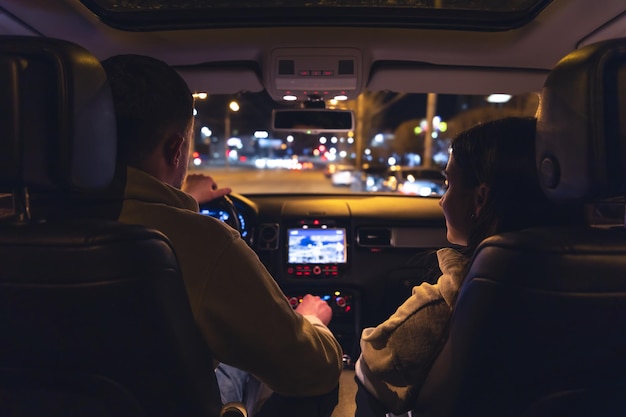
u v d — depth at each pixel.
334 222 2.86
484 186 1.15
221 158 42.25
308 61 2.33
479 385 1.03
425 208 2.93
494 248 0.94
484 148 1.15
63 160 0.89
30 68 0.86
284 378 1.17
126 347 0.97
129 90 1.12
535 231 0.94
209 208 2.52
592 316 0.91
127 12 2.16
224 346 1.12
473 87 2.70
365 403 1.68
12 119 0.84
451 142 1.27
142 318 0.93
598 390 1.02
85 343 0.96
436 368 1.17
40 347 0.97
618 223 1.10
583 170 0.87
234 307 1.08
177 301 0.98
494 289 0.93
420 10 2.16
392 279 2.88
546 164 0.96
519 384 1.01
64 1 1.99
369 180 16.17
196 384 1.06
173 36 2.29
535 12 2.09
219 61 2.48
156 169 1.17
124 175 1.11
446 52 2.35
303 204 2.92
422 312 1.23
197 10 2.17
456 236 1.30
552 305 0.89
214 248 1.09
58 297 0.90
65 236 0.89
